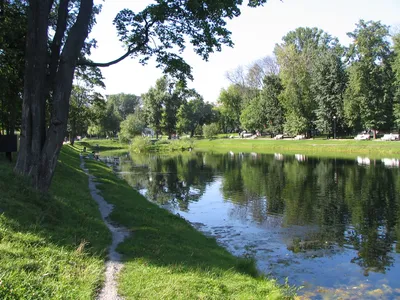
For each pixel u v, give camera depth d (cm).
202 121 10581
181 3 1152
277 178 2797
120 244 884
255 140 7206
